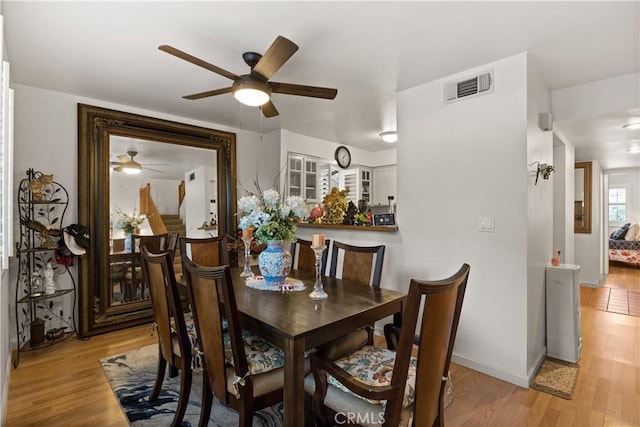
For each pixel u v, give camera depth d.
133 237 3.57
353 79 2.84
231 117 4.04
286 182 4.73
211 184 4.26
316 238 1.96
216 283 1.46
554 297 2.77
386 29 2.07
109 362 2.69
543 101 2.82
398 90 3.10
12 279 2.92
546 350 2.81
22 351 2.88
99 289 3.31
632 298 4.52
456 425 1.90
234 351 1.45
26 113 3.00
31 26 2.02
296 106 3.62
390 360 1.58
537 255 2.58
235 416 2.01
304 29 2.07
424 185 2.90
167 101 3.43
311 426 1.55
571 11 1.87
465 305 2.64
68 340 3.15
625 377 2.43
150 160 3.74
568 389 2.27
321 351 1.82
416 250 2.96
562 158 3.88
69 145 3.22
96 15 1.91
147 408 2.07
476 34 2.12
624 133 3.60
